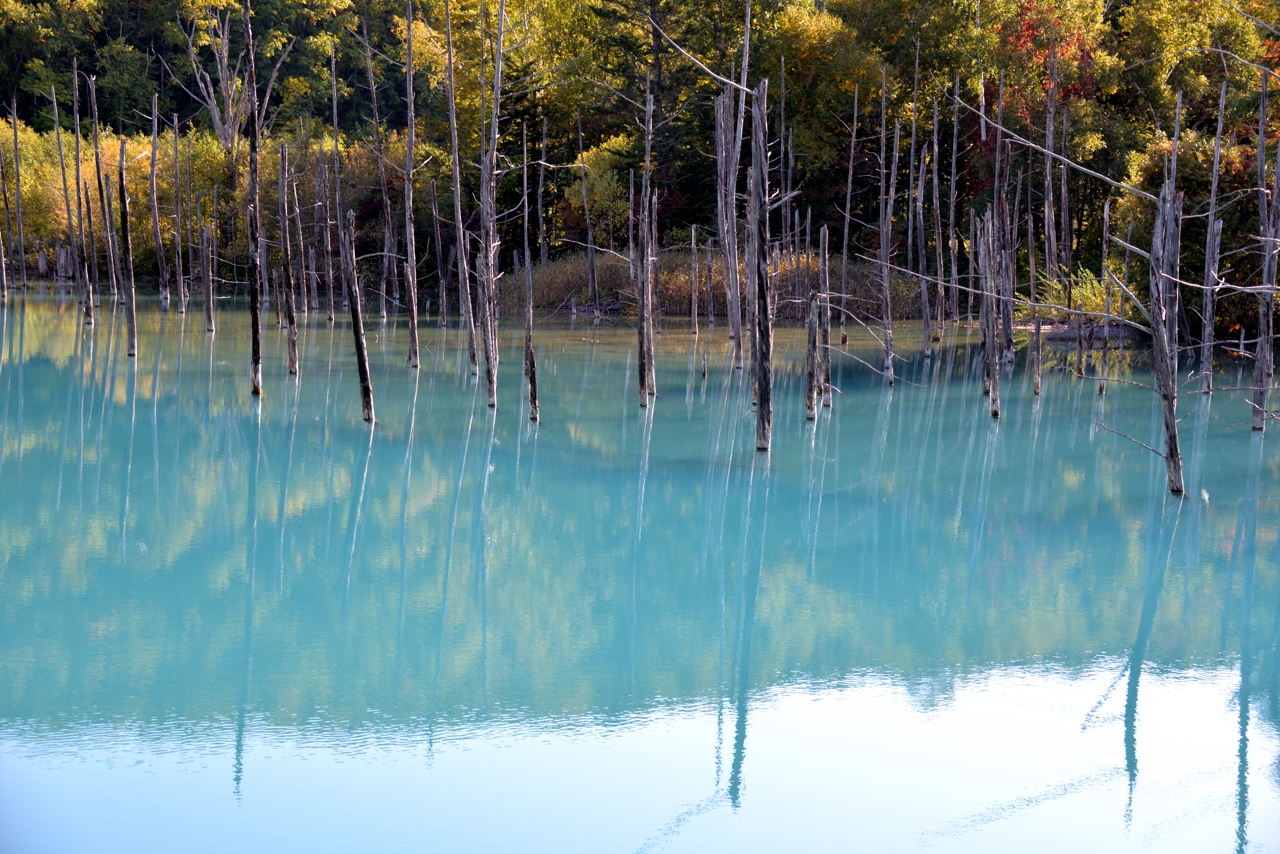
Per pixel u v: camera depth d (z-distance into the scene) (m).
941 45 52.03
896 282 44.56
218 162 63.00
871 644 10.23
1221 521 14.45
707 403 23.61
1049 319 37.06
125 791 7.27
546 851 6.59
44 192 63.41
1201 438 19.86
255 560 12.80
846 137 53.00
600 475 16.98
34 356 29.58
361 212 59.72
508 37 52.94
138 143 67.81
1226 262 29.83
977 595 11.67
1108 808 7.25
